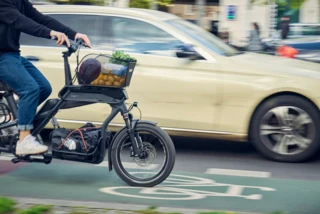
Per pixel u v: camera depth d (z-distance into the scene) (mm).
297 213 7691
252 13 32312
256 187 9000
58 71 11086
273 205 8047
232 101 10570
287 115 10492
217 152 11523
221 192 8664
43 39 11320
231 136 10711
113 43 11109
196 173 9852
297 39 22719
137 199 8188
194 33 11156
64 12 11391
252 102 10508
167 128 10844
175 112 10773
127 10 11250
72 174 9500
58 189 8633
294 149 10633
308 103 10398
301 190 8875
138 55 10945
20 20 8164
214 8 32625
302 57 21859
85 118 11062
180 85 10703
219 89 10586
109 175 9469
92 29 11258
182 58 10773
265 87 10438
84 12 11320
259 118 10555
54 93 11125
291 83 10375
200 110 10688
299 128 10492
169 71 10773
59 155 8656
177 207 7855
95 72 8359
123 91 8570
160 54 10898
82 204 7648
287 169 10219
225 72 10609
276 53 20484
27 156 8711
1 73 8422
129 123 8594
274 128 10570
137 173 8781
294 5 16578
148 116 10859
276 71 10516
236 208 7875
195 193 8578
